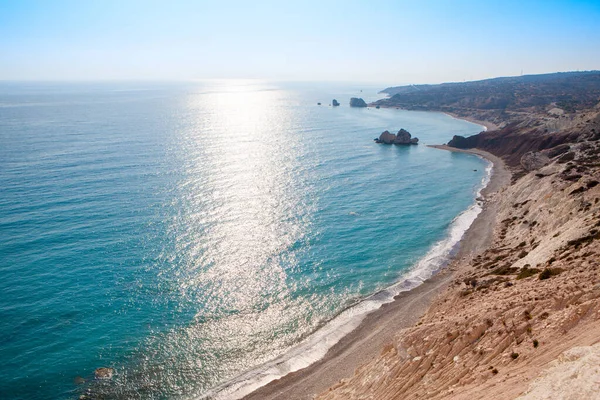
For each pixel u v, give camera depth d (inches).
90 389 1576.0
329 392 1478.8
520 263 2053.4
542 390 713.0
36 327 1872.5
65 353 1737.2
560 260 1692.9
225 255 2650.1
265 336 1946.4
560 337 1000.9
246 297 2230.6
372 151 6363.2
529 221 2812.5
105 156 5036.9
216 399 1573.6
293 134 7642.7
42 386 1565.0
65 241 2679.6
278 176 4562.0
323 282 2405.3
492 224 3238.2
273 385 1635.1
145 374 1673.2
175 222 3102.9
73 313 1987.0
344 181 4500.5
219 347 1857.8
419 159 5895.7
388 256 2736.2
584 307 1048.8
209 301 2172.7
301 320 2070.6
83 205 3316.9
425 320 1738.4
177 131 7401.6
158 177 4247.0
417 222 3351.4
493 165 5625.0
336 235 3036.4
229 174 4530.0
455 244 2930.6
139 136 6653.5
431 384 1133.7
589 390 627.2
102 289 2192.4
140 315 2022.6
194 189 3909.9
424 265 2620.6
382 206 3718.0
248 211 3430.1
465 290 1847.9
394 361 1336.1
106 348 1787.6
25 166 4352.9
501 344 1117.7
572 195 2551.7
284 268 2541.8
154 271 2406.5
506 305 1275.8
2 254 2464.3
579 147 4057.6
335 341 1907.0
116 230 2893.7
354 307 2181.3
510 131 6786.4
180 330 1943.9
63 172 4207.7
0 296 2066.9
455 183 4623.5
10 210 3127.5
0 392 1518.2
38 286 2172.7
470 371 1088.8
